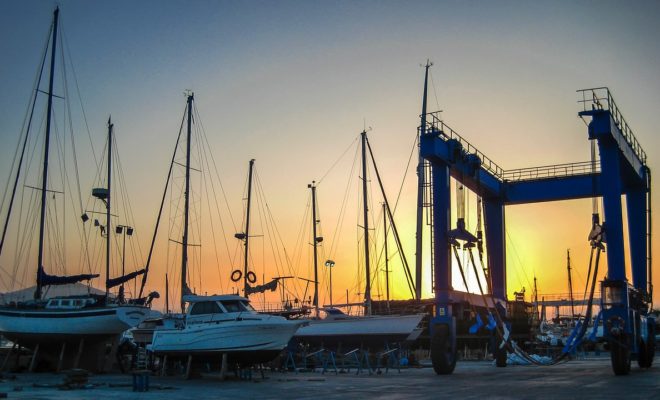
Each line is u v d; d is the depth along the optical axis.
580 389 17.27
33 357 30.67
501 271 34.12
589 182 33.16
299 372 30.48
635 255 32.09
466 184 31.34
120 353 33.88
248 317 26.28
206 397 16.58
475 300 30.09
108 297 33.56
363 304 42.06
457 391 17.31
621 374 22.81
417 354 46.34
